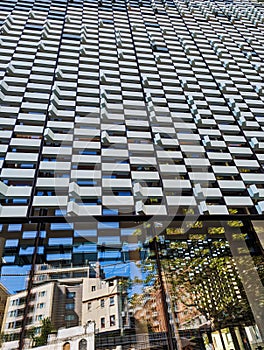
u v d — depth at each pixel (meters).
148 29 10.55
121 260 4.64
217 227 5.54
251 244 5.48
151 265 4.73
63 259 4.42
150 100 7.26
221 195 5.49
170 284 4.63
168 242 5.06
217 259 5.16
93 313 4.04
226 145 6.52
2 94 6.31
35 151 5.46
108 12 11.16
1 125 5.77
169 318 4.26
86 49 8.66
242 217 5.20
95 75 7.72
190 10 12.80
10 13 9.49
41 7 10.33
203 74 8.72
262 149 6.54
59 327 3.81
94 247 4.64
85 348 3.71
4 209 4.46
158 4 12.70
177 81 8.19
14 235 4.48
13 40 8.18
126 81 7.78
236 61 9.59
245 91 8.30
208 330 4.21
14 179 4.93
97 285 4.30
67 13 10.38
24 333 3.66
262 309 4.62
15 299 3.93
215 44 10.18
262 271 5.19
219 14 12.95
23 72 7.17
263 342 4.23
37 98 6.56
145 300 4.35
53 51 8.16
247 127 7.07
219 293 4.79
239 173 5.96
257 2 14.99
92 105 6.80
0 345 3.51
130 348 3.83
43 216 4.50
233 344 4.19
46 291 4.09
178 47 9.84
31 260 4.31
